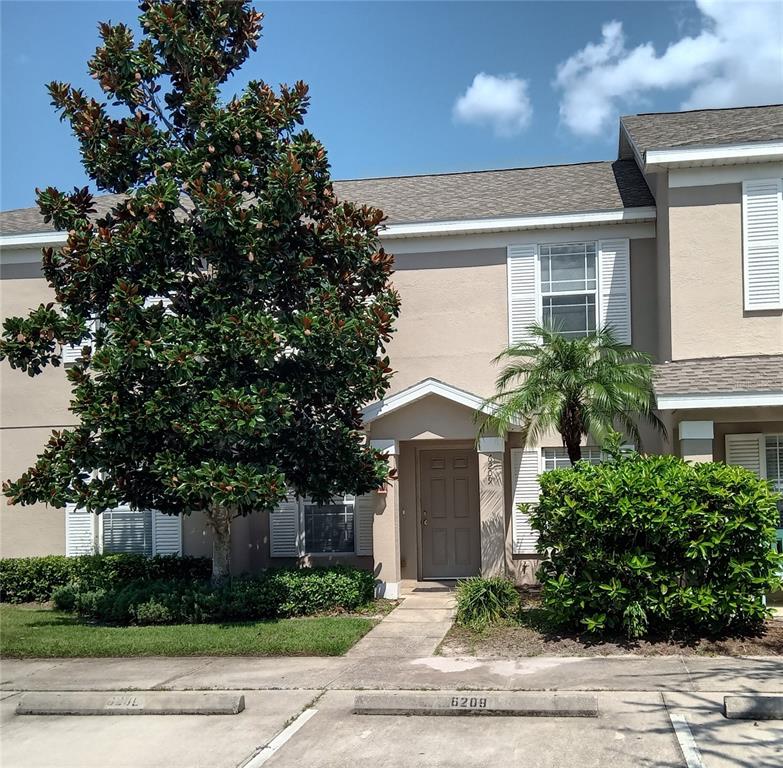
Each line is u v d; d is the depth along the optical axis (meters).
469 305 14.05
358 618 11.27
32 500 11.03
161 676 8.72
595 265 13.72
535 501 13.68
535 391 11.42
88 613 12.37
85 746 6.82
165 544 14.95
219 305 11.06
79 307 11.38
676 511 8.98
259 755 6.40
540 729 6.62
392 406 12.97
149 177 11.83
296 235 11.52
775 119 13.20
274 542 14.59
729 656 8.55
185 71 11.75
